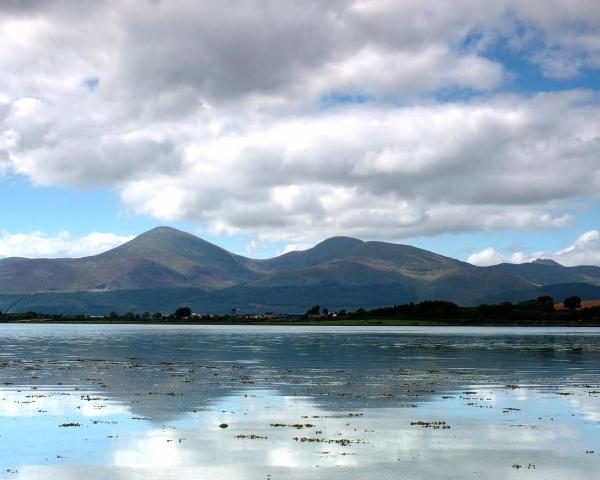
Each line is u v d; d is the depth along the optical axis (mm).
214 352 107188
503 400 48344
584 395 51375
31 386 55188
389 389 54469
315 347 124875
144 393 50906
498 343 143250
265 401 46906
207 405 44906
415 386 56781
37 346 126125
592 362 86000
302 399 48031
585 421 39781
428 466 29281
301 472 28188
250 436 34750
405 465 29391
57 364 79750
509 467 29312
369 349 117562
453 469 28875
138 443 33125
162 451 31578
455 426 37875
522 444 33500
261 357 94688
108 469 28625
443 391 53438
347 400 47625
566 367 77688
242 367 76125
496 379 63156
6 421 38750
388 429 36844
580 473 28500
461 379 63000
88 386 55375
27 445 32781
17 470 28484
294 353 105000
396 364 81938
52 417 40062
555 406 45594
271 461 29859
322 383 58625
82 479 27203
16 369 72000
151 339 166125
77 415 40781
